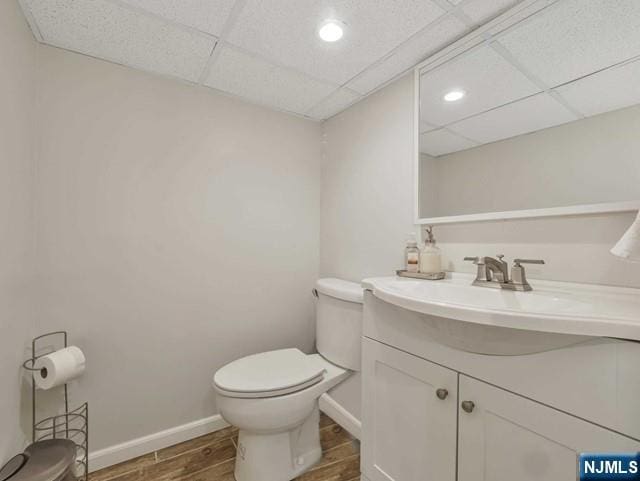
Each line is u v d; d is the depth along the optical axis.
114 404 1.42
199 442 1.57
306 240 2.01
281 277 1.91
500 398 0.77
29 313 1.19
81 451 1.34
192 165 1.62
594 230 0.92
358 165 1.76
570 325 0.62
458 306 0.75
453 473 0.87
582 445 0.64
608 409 0.61
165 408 1.54
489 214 1.16
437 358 0.91
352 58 1.38
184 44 1.29
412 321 0.98
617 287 0.88
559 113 1.00
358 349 1.46
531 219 1.06
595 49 0.93
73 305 1.33
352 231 1.80
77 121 1.34
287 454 1.33
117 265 1.43
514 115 1.10
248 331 1.79
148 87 1.50
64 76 1.31
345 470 1.40
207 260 1.66
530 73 1.07
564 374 0.67
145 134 1.50
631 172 0.85
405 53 1.34
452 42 1.26
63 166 1.31
